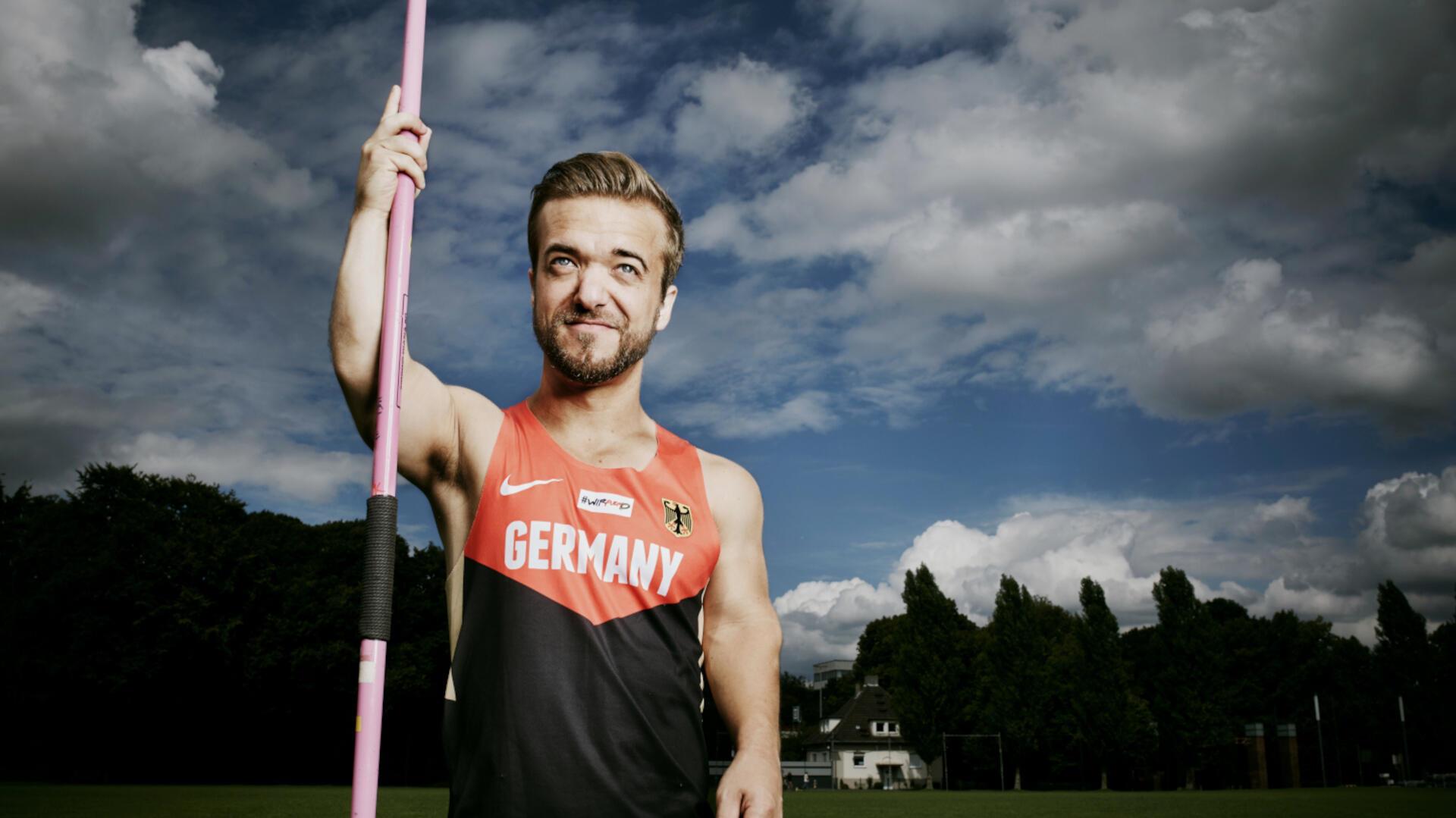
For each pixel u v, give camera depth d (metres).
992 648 64.88
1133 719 62.66
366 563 1.82
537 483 2.18
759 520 2.47
